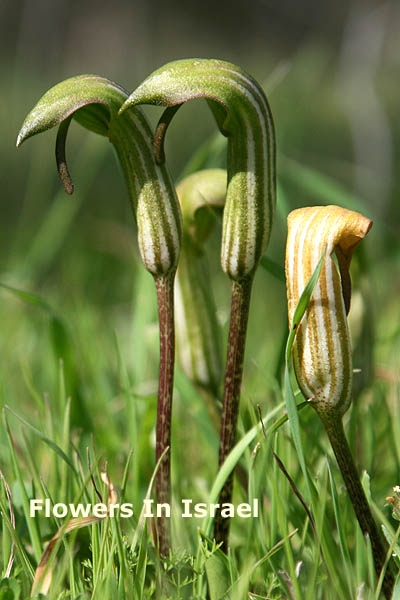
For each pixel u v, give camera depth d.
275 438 0.43
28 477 0.48
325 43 2.80
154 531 0.42
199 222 0.44
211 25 4.90
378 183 1.06
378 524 0.42
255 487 0.41
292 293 0.39
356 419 0.46
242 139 0.40
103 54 4.26
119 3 4.33
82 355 0.59
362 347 0.46
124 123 0.40
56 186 1.43
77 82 0.40
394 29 2.25
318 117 2.35
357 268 0.46
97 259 1.02
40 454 0.50
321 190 0.57
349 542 0.44
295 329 0.39
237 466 0.45
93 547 0.41
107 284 1.00
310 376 0.39
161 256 0.41
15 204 1.59
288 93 0.87
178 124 2.62
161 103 0.39
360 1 1.64
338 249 0.40
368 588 0.40
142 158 0.40
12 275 0.81
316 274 0.39
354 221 0.39
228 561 0.41
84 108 0.40
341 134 2.19
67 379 0.52
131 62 4.19
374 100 1.39
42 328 0.66
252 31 4.54
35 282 0.83
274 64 3.76
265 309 0.82
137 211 0.41
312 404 0.40
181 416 0.55
